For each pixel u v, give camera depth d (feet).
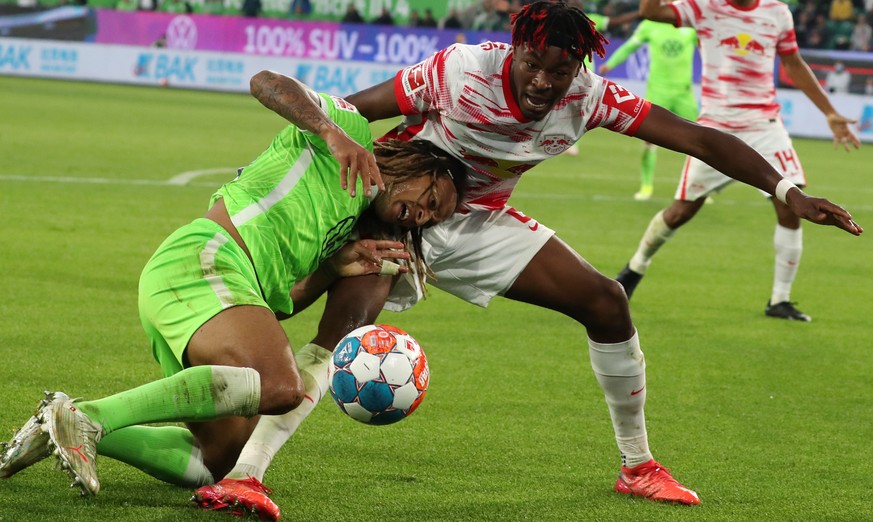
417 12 154.10
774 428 27.96
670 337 38.14
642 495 22.18
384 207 20.81
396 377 19.36
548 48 19.40
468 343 35.58
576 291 22.44
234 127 108.06
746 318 42.11
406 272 22.24
